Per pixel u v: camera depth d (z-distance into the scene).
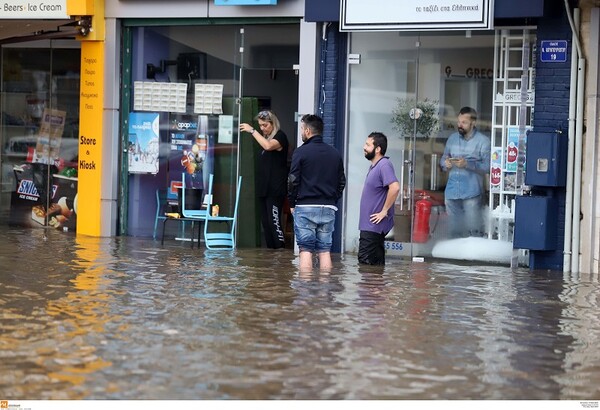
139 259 14.34
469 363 8.24
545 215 14.27
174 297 10.95
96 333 8.95
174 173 17.31
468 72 15.33
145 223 17.58
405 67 15.71
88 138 17.64
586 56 14.30
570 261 14.44
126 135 17.62
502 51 15.07
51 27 18.02
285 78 16.52
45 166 18.64
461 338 9.21
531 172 14.34
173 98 17.28
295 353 8.38
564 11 14.40
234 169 16.88
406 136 15.77
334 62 15.95
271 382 7.43
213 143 17.05
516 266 14.88
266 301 10.81
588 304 11.35
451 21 14.66
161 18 17.09
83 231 17.75
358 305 10.73
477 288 12.37
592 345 9.09
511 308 10.92
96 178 17.59
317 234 13.52
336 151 13.51
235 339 8.84
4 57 18.84
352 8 15.24
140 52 17.48
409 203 15.77
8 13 17.22
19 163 18.89
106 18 17.41
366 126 15.96
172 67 17.28
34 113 18.73
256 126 16.77
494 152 15.21
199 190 17.11
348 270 13.59
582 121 14.34
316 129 13.48
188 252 15.53
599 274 14.22
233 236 16.62
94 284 11.77
